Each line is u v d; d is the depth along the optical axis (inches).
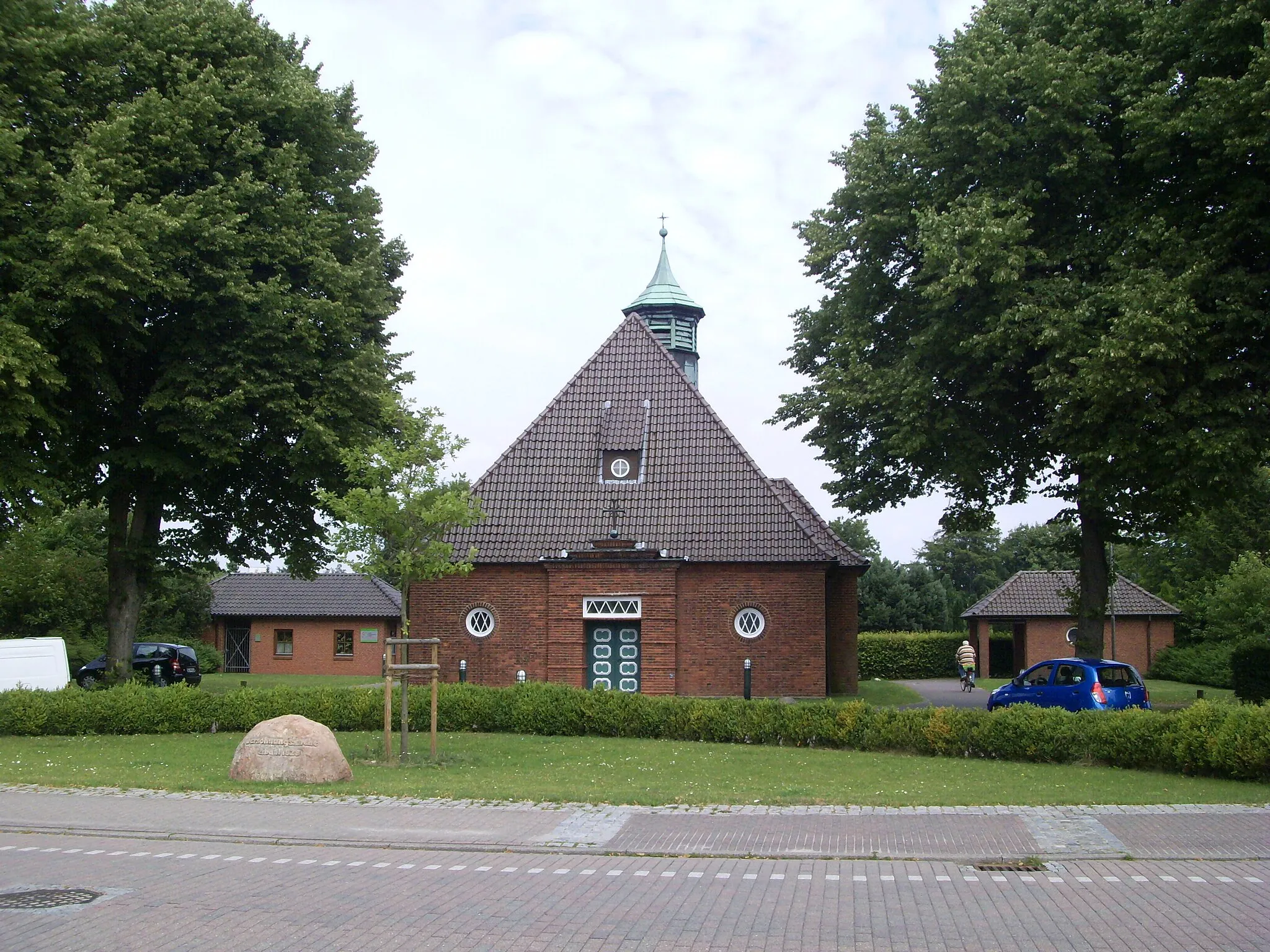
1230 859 449.4
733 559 1206.3
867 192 1078.4
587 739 890.7
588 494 1275.8
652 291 1854.1
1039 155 995.3
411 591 1256.8
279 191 1121.4
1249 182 892.6
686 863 446.6
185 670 1589.6
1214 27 893.8
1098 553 1136.8
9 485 979.9
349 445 1090.1
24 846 480.4
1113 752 730.2
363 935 337.7
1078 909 371.6
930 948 326.6
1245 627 1713.8
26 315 948.6
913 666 2191.2
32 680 1197.7
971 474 1035.9
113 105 1027.9
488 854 465.4
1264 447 922.7
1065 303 963.3
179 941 331.3
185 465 1117.1
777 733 858.1
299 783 640.4
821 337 1196.5
